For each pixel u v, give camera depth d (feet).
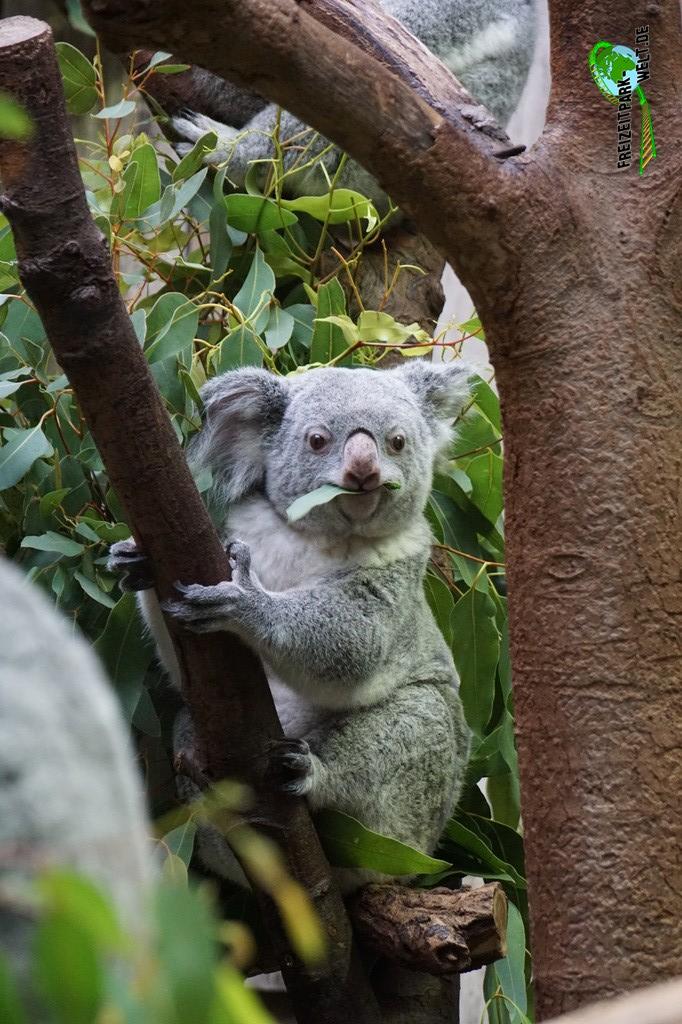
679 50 16.72
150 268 26.11
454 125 16.03
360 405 23.06
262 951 22.68
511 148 16.35
